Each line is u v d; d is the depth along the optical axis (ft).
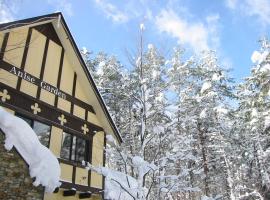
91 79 51.67
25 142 31.35
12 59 41.47
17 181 29.63
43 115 43.78
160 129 38.91
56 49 49.34
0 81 39.04
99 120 54.39
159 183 38.32
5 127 30.30
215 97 82.12
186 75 79.92
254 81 73.00
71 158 46.96
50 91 46.01
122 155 37.40
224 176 86.99
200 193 69.77
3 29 39.47
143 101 41.60
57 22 48.52
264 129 73.10
